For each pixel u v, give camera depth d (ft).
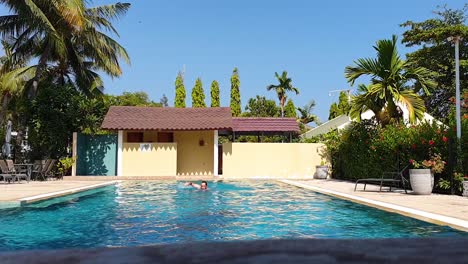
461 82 94.94
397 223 24.38
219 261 2.93
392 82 48.85
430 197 34.19
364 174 56.59
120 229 23.56
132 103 138.00
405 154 43.86
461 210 25.35
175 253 3.16
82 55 74.59
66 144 67.77
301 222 25.81
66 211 30.55
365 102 50.60
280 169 72.13
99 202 36.81
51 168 63.05
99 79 78.33
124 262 2.84
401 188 44.86
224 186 56.29
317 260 2.96
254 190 49.73
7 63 68.03
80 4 58.95
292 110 164.86
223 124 71.82
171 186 55.06
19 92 71.77
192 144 76.33
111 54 73.26
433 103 101.04
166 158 69.67
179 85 145.07
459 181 35.94
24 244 19.49
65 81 75.92
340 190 42.86
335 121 114.11
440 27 98.99
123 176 67.00
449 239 3.62
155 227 24.30
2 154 67.00
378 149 49.16
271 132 90.38
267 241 3.61
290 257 3.05
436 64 96.78
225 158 72.13
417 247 3.31
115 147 70.95
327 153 72.13
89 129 72.23
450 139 36.91
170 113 75.97
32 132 64.44
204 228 23.99
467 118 37.73
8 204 30.55
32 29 62.44
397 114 50.67
